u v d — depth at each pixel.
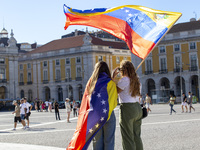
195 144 7.83
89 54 57.88
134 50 5.05
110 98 4.48
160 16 5.12
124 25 5.30
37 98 64.44
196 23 51.69
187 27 51.50
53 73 62.28
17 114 15.24
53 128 15.02
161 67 51.97
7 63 56.31
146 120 16.42
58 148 8.14
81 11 5.51
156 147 7.71
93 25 5.46
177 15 5.00
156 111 25.52
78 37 62.97
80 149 4.38
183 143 8.09
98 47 59.03
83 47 58.69
